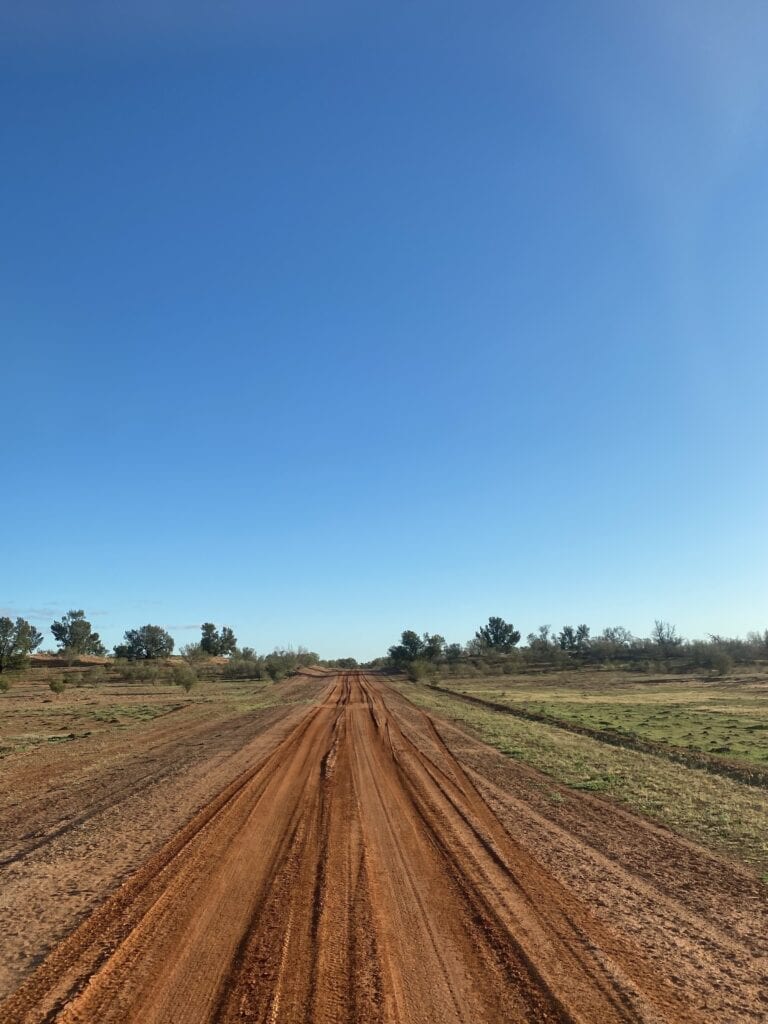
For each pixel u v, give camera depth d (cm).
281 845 998
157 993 539
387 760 1883
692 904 770
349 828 1107
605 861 941
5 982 561
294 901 758
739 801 1362
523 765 1822
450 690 6141
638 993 545
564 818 1205
